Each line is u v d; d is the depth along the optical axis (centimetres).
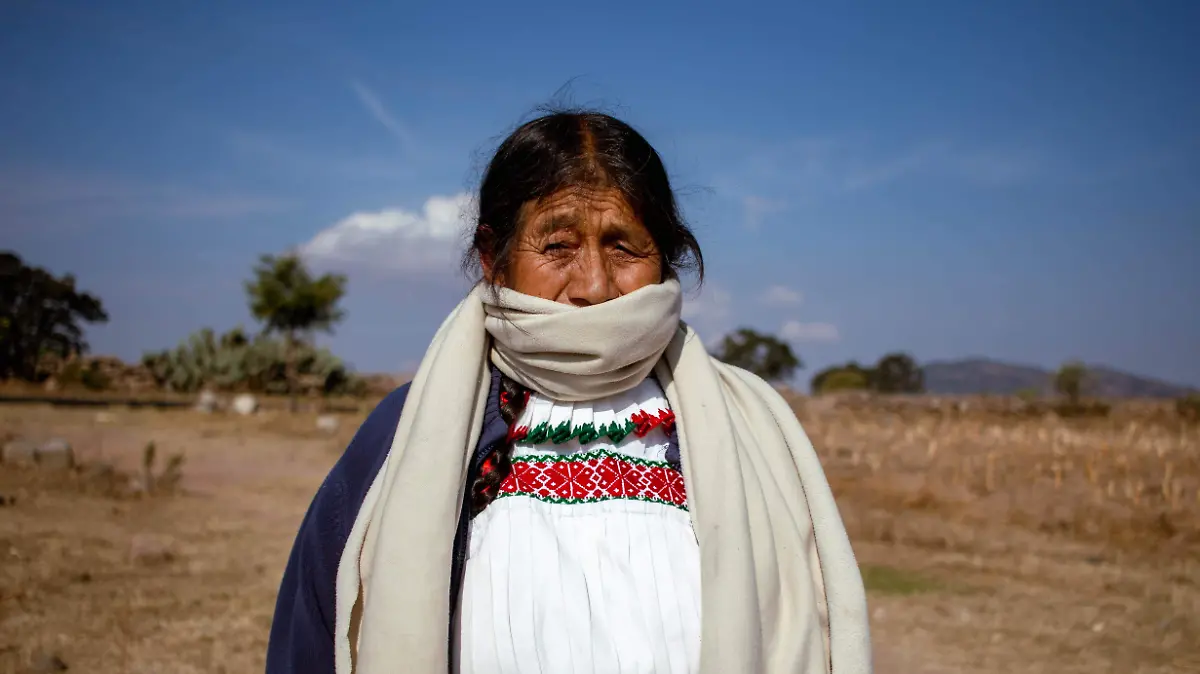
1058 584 772
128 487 1147
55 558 771
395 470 164
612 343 163
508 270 171
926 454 1385
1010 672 563
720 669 152
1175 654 598
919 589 755
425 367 177
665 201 175
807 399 2931
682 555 165
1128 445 1458
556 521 163
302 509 1092
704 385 175
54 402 2873
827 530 172
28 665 529
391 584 151
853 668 164
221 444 1847
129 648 567
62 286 5269
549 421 170
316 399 3744
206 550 838
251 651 569
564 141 170
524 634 154
